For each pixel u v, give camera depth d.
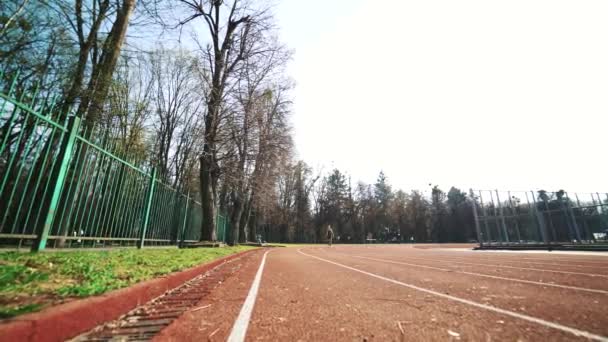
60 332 1.88
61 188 5.18
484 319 2.57
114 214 7.00
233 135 17.30
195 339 2.00
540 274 5.93
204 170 15.72
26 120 4.23
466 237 75.19
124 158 7.32
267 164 22.86
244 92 18.80
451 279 5.20
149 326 2.32
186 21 16.09
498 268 7.27
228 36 17.78
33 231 4.66
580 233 18.56
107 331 2.17
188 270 4.95
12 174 4.46
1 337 1.47
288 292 3.90
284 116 24.23
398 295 3.68
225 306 3.05
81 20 9.16
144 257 5.79
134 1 9.50
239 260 10.03
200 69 17.48
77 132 5.50
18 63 7.86
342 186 77.06
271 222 63.19
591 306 3.05
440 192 84.50
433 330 2.26
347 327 2.33
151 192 8.88
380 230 79.12
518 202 22.17
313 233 72.06
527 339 2.05
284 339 2.03
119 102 10.45
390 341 2.01
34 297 2.32
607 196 18.14
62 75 8.65
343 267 7.54
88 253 5.33
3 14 7.57
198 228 16.59
